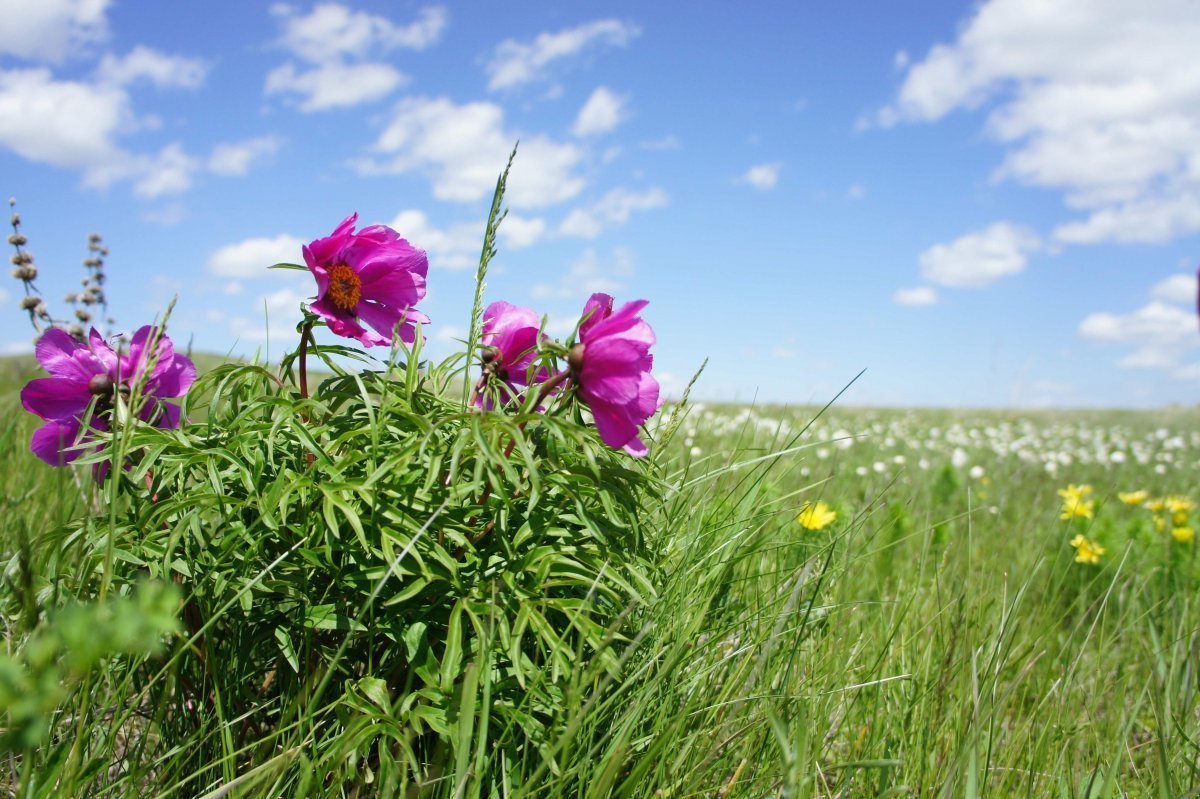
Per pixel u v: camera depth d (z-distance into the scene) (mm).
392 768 403
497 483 427
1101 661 735
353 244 518
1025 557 1006
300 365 516
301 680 482
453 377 558
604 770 415
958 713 559
